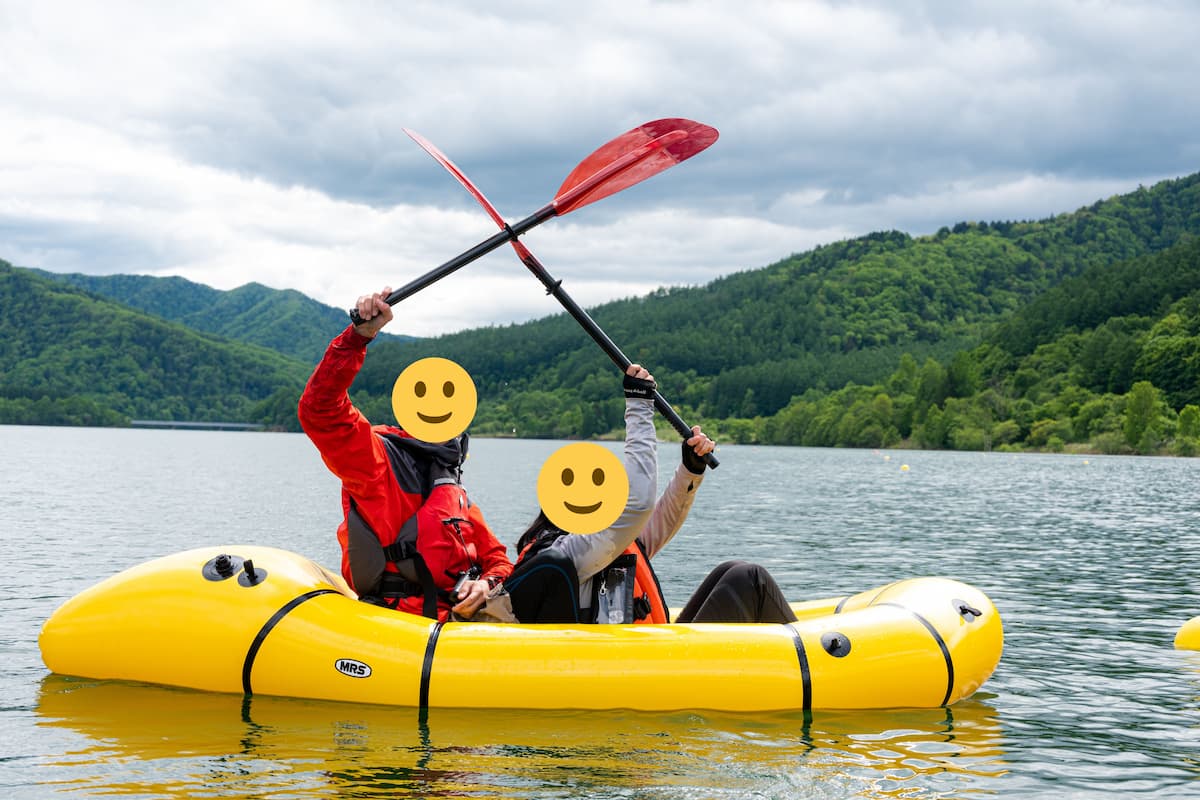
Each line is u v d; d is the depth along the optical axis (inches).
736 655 158.6
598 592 169.8
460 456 174.1
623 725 149.6
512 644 156.7
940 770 135.8
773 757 137.7
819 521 684.1
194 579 167.8
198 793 120.3
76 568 362.3
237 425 6707.7
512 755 135.6
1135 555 480.7
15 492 828.6
